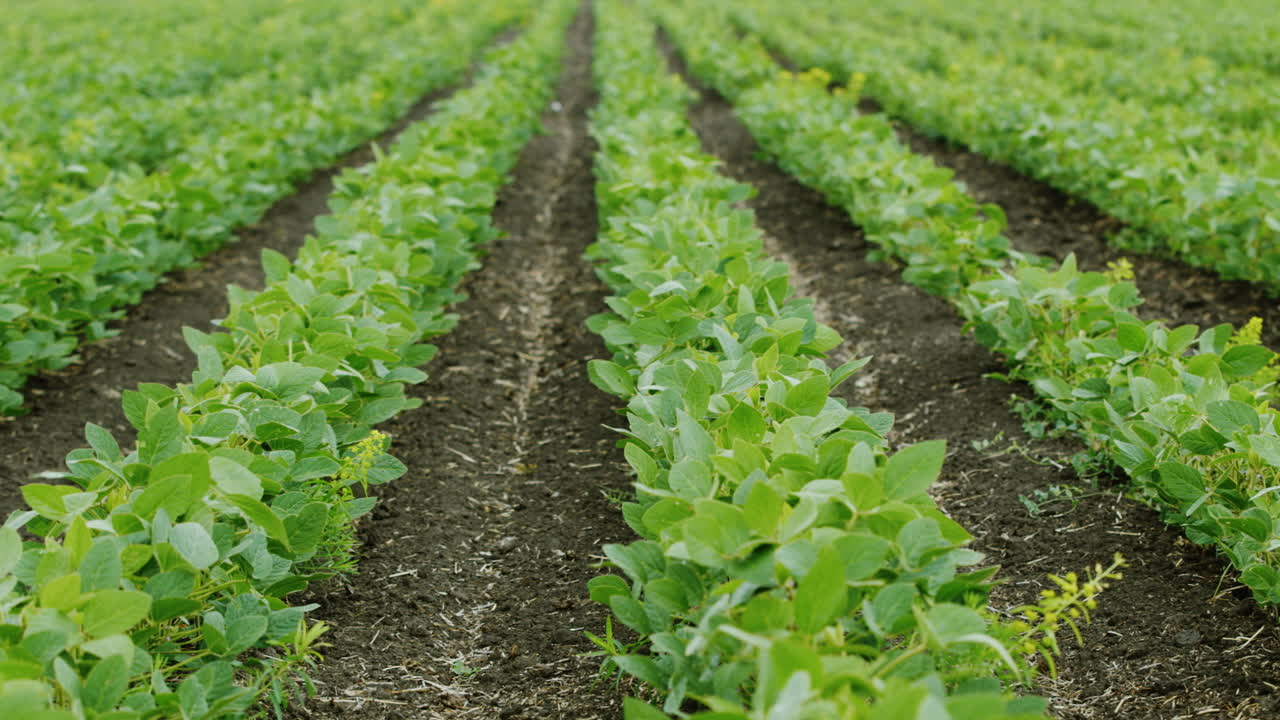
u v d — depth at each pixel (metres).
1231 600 3.74
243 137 8.91
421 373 4.39
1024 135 9.27
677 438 3.09
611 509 4.67
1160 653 3.50
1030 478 4.73
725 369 3.52
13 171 7.89
